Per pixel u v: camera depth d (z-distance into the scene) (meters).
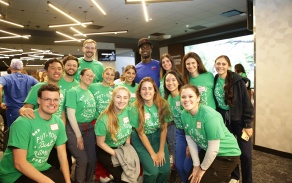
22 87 3.08
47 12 7.16
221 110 2.50
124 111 2.34
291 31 3.11
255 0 3.51
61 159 1.94
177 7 7.32
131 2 3.53
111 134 2.17
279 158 3.24
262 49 3.47
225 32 10.61
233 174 2.54
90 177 2.49
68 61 2.58
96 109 2.71
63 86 2.61
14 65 3.03
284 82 3.23
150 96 2.29
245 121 2.27
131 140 2.46
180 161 2.38
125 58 20.45
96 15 7.76
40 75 5.55
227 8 7.68
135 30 10.51
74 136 2.35
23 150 1.63
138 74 3.31
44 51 11.52
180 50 13.12
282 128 3.28
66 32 9.97
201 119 1.87
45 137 1.76
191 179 1.94
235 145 1.96
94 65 3.18
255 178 2.64
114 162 2.15
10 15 7.37
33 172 1.64
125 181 2.08
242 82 2.29
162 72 3.06
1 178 1.73
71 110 2.32
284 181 2.54
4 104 3.04
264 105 3.49
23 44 11.08
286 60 3.19
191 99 1.86
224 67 2.34
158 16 8.23
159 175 2.33
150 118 2.35
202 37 11.71
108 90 2.79
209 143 1.80
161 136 2.39
